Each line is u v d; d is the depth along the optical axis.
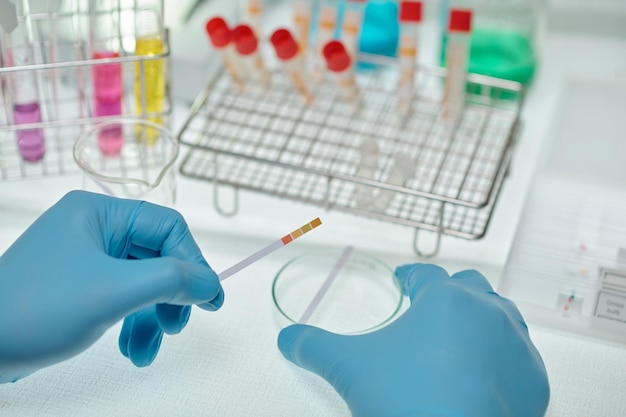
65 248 0.82
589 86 1.38
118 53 1.09
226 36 1.14
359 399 0.80
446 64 1.19
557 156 1.29
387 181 1.07
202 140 1.22
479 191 1.09
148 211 0.89
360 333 0.90
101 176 0.93
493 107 1.31
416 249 1.06
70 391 0.87
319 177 1.17
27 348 0.78
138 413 0.84
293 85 1.29
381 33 1.36
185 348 0.93
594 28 1.57
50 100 1.20
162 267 0.79
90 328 0.79
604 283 0.93
